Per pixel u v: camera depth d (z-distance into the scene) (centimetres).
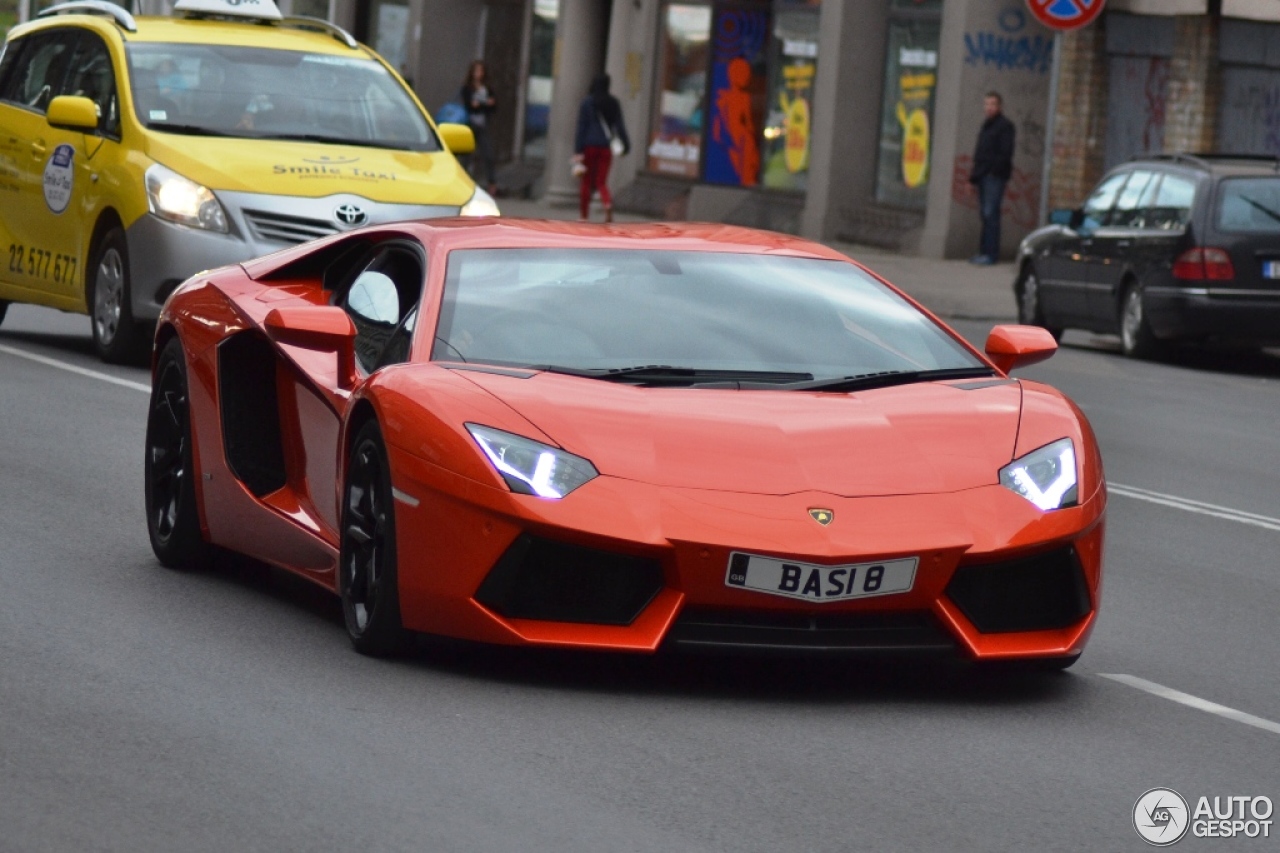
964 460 1473
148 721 1343
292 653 1545
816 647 1409
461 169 3450
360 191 3244
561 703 1423
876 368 1617
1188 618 1908
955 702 1490
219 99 3409
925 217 6706
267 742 1302
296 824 1141
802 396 1535
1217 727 1466
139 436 2609
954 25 6500
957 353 1673
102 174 3328
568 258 1698
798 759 1311
